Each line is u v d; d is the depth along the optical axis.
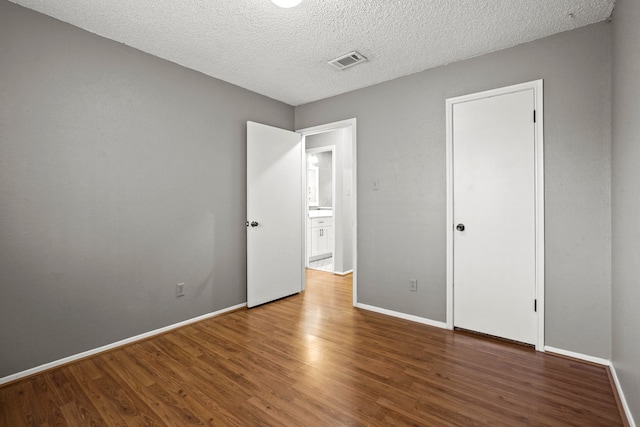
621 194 1.74
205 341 2.51
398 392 1.81
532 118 2.33
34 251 2.02
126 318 2.46
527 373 2.00
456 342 2.47
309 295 3.79
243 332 2.68
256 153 3.31
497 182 2.49
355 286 3.34
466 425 1.54
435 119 2.79
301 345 2.43
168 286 2.71
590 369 2.04
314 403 1.72
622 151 1.71
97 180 2.29
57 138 2.10
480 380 1.93
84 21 2.11
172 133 2.72
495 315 2.52
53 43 2.07
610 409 1.65
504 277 2.47
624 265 1.68
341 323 2.88
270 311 3.21
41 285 2.05
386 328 2.76
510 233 2.44
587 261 2.13
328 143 5.00
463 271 2.66
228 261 3.20
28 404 1.72
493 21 2.08
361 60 2.65
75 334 2.20
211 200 3.03
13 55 1.92
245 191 3.35
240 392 1.82
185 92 2.81
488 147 2.52
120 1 1.89
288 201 3.69
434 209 2.81
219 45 2.43
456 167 2.68
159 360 2.20
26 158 1.97
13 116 1.92
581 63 2.14
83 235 2.22
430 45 2.41
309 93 3.46
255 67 2.82
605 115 2.06
